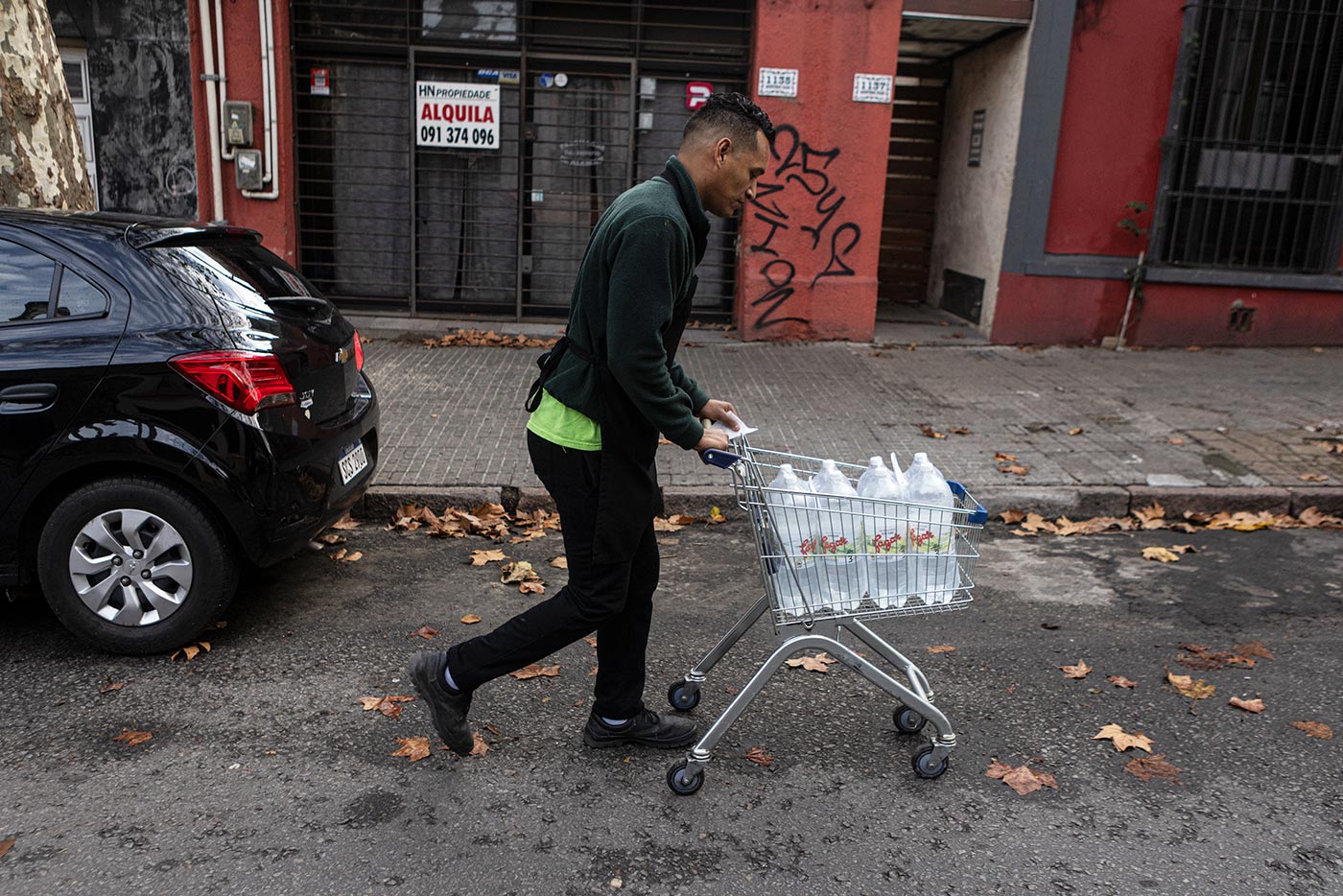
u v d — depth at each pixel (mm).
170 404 3750
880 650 3420
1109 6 9227
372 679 3873
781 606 3182
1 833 2898
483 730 3537
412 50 9203
